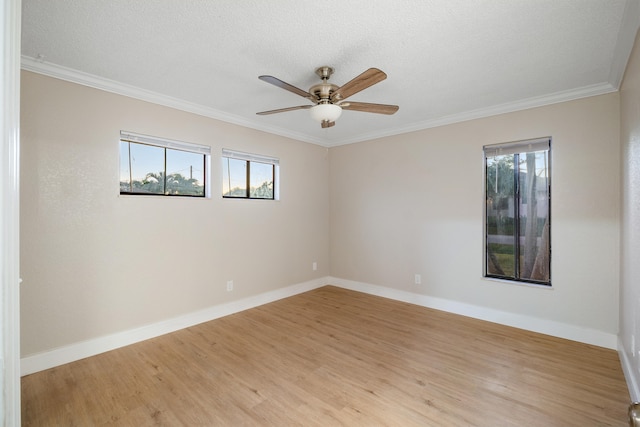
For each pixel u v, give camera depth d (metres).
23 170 2.20
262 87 2.70
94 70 2.37
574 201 2.78
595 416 1.75
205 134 3.27
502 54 2.12
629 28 1.78
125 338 2.69
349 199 4.60
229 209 3.51
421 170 3.80
